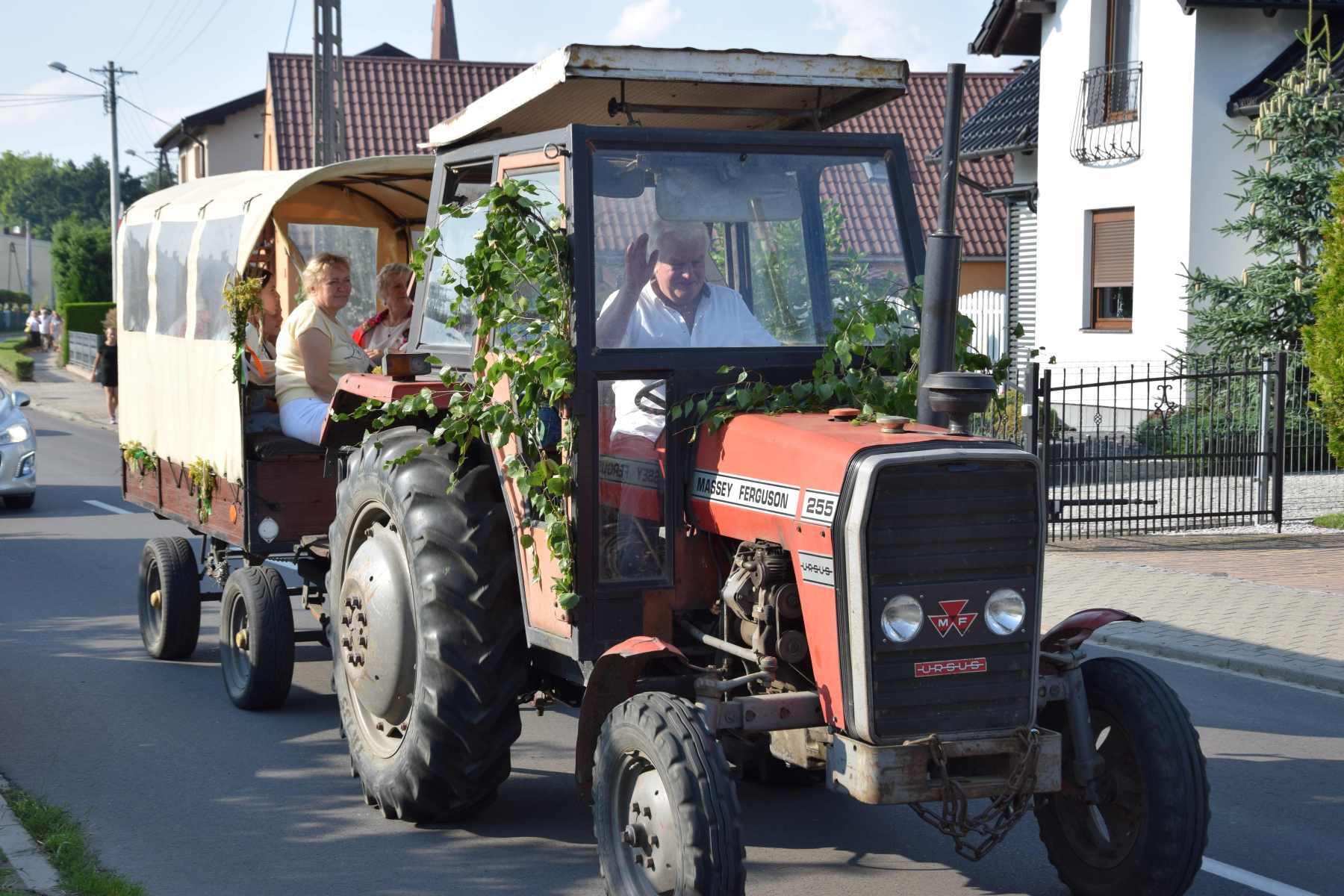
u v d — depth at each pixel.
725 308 5.58
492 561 5.78
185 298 8.81
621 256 5.38
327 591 7.01
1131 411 15.12
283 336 8.05
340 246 9.38
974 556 4.59
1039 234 24.23
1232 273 21.06
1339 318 14.53
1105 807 5.12
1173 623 10.32
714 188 5.56
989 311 27.62
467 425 5.56
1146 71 21.69
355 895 5.39
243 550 8.12
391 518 6.29
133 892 5.22
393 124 37.47
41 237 156.62
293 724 7.93
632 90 5.85
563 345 5.19
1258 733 7.79
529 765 7.21
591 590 5.27
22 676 8.98
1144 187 21.86
